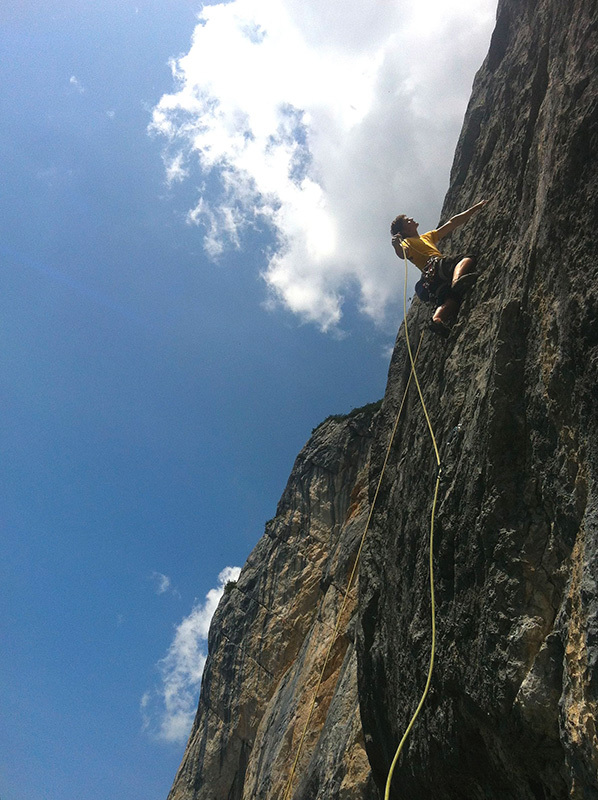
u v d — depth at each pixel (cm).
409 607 748
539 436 548
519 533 549
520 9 857
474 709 570
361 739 1208
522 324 598
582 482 482
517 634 516
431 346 895
